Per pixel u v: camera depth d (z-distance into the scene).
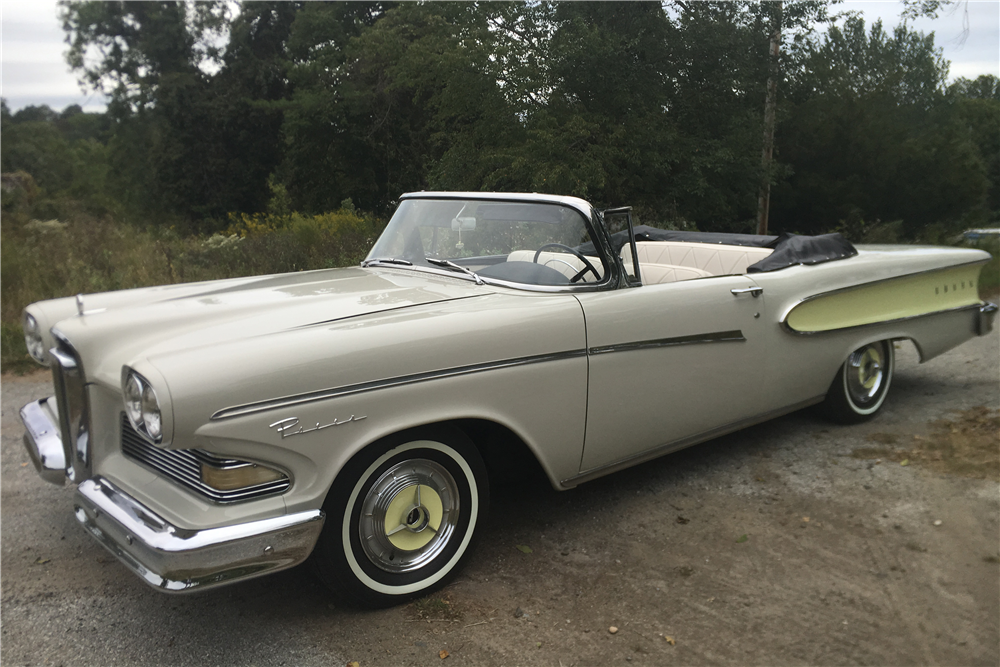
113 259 9.09
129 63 28.34
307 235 10.84
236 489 2.17
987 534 2.99
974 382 5.18
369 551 2.49
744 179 15.58
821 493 3.44
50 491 3.62
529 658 2.27
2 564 2.89
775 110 16.44
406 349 2.43
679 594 2.62
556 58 13.81
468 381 2.57
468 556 2.75
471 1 14.86
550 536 3.08
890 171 23.09
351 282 3.22
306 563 2.90
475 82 13.88
